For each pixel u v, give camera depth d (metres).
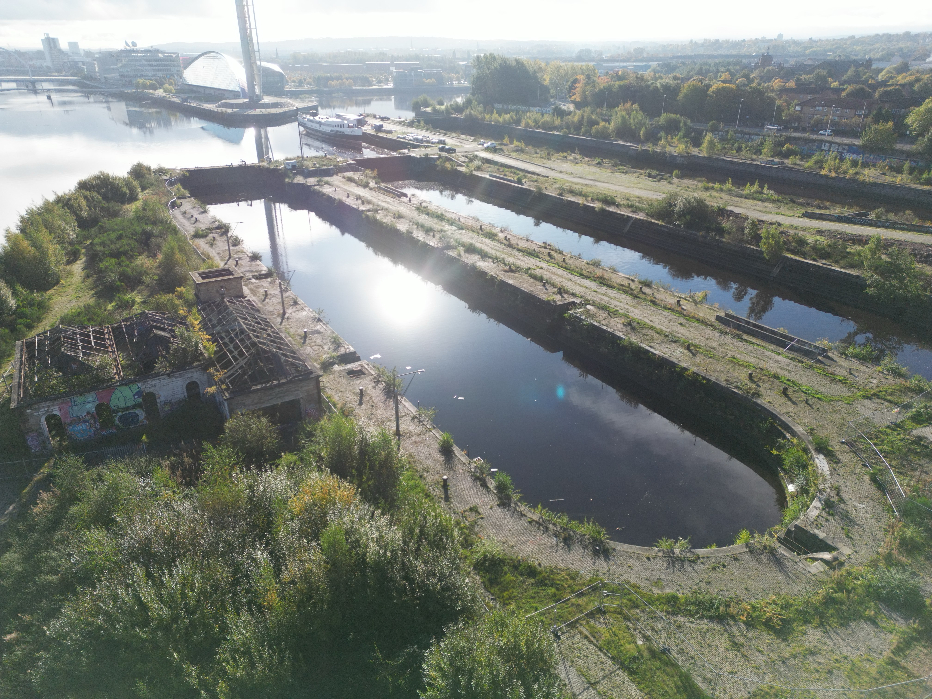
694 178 114.38
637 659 22.89
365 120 181.00
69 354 36.97
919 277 60.44
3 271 58.78
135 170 103.38
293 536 23.84
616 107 168.75
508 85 196.62
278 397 36.62
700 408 43.88
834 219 81.50
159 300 52.91
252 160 147.88
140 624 21.19
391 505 29.69
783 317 61.69
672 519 33.84
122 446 34.81
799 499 32.97
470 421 42.66
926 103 113.75
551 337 56.53
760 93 153.50
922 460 34.47
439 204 107.69
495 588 26.41
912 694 21.08
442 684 18.28
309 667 20.61
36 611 23.00
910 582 25.33
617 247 84.00
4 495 31.06
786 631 24.23
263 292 59.91
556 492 35.72
